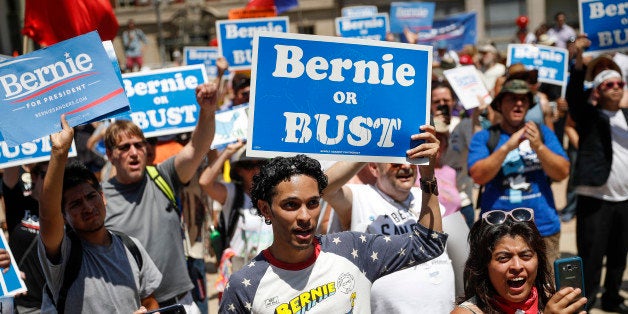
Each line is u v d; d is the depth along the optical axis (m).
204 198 5.99
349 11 13.48
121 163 4.63
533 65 9.59
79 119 3.72
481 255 2.98
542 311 3.00
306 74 3.38
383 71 3.45
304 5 29.77
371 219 4.20
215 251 5.68
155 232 4.59
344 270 3.06
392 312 3.97
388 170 4.19
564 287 2.90
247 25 9.14
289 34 3.35
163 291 4.58
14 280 3.96
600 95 6.50
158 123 6.19
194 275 5.66
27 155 4.65
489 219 2.99
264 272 2.98
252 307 2.95
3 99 3.63
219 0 31.47
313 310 2.97
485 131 5.96
